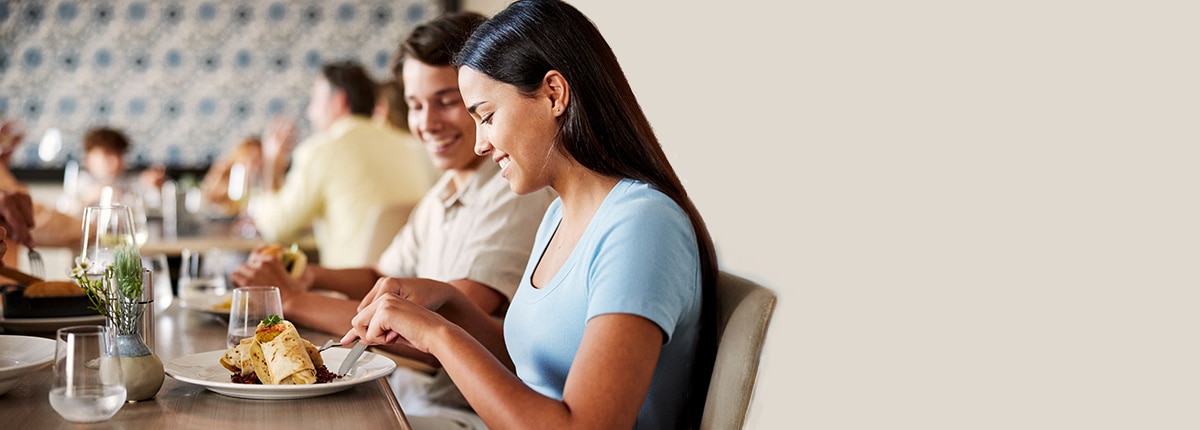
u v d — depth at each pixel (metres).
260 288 1.50
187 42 5.43
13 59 5.32
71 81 5.36
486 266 1.93
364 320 1.34
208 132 5.46
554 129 1.34
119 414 1.18
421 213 2.39
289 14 5.47
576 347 1.32
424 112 2.08
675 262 1.25
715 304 1.38
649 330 1.20
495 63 1.33
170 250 3.71
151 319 1.33
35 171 5.32
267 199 4.14
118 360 1.16
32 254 2.06
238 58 5.46
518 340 1.43
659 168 1.35
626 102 1.34
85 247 1.50
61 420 1.15
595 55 1.32
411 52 2.06
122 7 5.38
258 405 1.24
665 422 1.37
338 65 4.17
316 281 2.34
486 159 2.13
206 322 1.89
